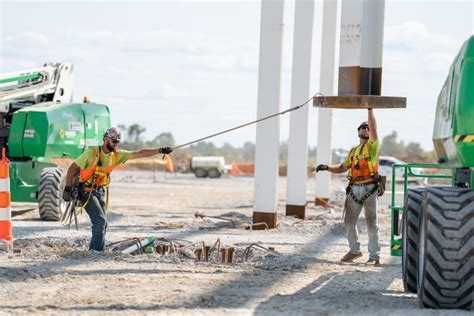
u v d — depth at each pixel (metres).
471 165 15.59
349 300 17.30
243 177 121.69
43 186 34.62
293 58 41.50
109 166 23.53
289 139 41.72
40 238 26.69
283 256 23.97
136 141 188.75
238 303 16.69
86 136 37.88
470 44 15.48
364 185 24.00
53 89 39.78
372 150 23.95
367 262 24.19
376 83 24.72
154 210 44.44
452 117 15.98
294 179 41.62
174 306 16.17
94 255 22.45
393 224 22.67
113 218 37.03
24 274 19.38
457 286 15.34
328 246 28.95
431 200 15.63
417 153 182.50
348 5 24.78
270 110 34.00
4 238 23.83
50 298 16.77
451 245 15.21
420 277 16.44
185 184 89.12
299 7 41.03
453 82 16.30
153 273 20.16
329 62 48.19
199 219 37.50
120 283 18.64
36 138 35.72
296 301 17.09
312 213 45.38
